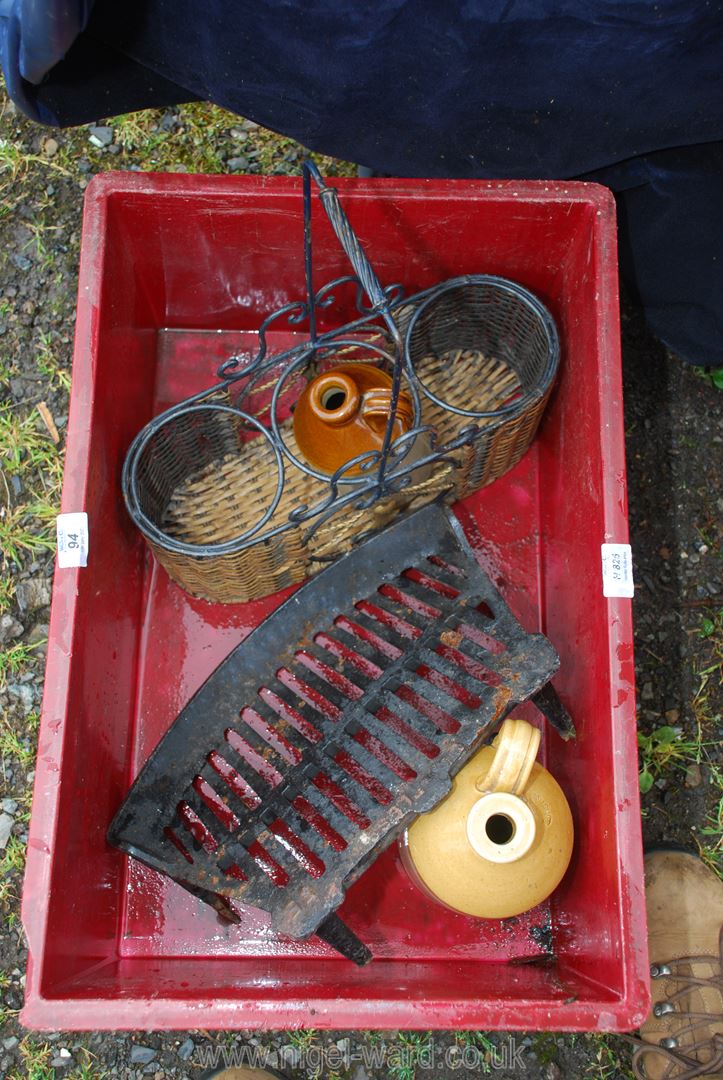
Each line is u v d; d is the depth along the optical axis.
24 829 1.54
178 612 1.44
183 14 1.04
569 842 1.16
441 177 1.37
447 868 1.12
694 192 1.32
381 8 1.00
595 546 1.21
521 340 1.42
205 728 1.28
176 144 1.75
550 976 1.22
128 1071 1.48
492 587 1.28
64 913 1.08
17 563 1.63
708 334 1.52
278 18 1.02
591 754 1.19
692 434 1.68
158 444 1.33
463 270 1.39
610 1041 1.49
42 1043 1.48
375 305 1.01
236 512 1.39
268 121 1.24
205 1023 1.01
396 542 1.31
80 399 1.17
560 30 1.04
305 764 1.22
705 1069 1.43
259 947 1.30
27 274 1.73
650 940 1.48
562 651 1.35
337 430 1.21
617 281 1.23
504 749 1.08
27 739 1.57
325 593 1.31
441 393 1.47
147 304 1.44
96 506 1.19
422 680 1.23
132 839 1.23
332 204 1.03
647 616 1.62
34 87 1.15
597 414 1.21
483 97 1.16
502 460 1.42
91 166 1.75
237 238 1.33
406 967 1.26
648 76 1.11
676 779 1.58
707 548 1.65
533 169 1.33
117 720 1.33
